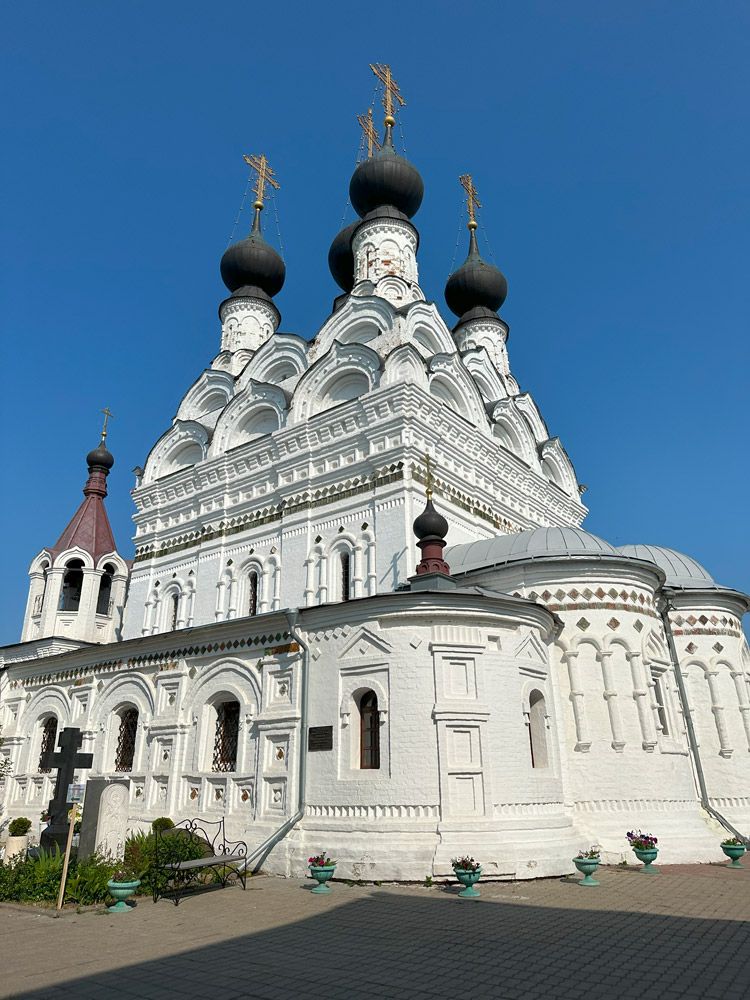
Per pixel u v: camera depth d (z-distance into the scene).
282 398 28.30
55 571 33.69
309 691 16.28
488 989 7.10
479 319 39.91
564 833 14.88
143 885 12.28
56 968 8.06
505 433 31.47
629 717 17.88
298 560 24.80
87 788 13.92
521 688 15.77
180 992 7.12
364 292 30.09
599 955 8.29
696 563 23.84
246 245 38.91
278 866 14.49
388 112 38.69
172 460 32.78
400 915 10.62
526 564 19.00
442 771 14.04
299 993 7.05
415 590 16.77
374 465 23.70
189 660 19.67
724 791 20.38
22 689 26.00
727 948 8.55
